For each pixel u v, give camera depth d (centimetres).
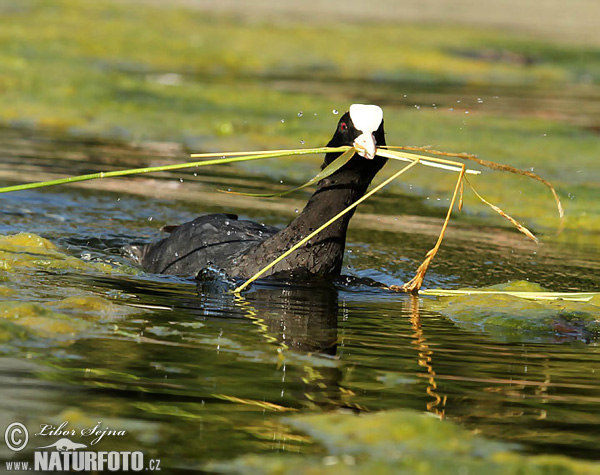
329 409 650
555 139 2569
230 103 2764
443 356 805
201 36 4203
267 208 1576
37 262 1084
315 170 2000
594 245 1470
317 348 806
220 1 5678
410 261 1265
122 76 3031
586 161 2286
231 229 1149
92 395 652
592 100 3491
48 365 709
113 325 835
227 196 1662
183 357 750
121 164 1873
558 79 4144
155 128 2352
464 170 961
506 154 2302
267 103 2816
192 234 1149
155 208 1523
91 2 4916
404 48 4569
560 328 928
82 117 2405
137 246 1227
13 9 4256
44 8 4434
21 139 2061
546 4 7419
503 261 1303
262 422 619
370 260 1253
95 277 1045
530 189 1922
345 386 702
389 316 947
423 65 4153
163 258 1151
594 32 6003
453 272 1217
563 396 706
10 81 2692
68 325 819
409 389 704
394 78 3700
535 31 5797
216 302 957
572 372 774
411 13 6175
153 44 3831
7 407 621
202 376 705
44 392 652
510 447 597
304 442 590
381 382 718
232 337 823
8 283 970
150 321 859
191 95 2845
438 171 2070
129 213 1474
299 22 5109
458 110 2978
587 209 1767
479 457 579
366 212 1625
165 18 4641
